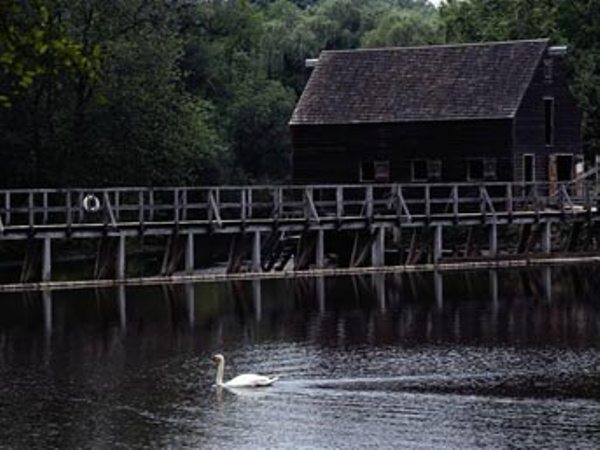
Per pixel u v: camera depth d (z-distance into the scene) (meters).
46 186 91.19
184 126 95.50
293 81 127.12
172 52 92.25
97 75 24.61
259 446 35.94
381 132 90.12
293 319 60.25
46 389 43.62
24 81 23.05
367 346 52.00
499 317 60.25
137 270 84.19
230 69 119.06
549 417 38.75
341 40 129.88
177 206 73.56
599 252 86.88
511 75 89.81
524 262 84.38
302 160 91.81
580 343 52.19
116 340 54.06
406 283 74.44
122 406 40.91
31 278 71.75
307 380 44.66
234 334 55.81
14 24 23.23
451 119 88.62
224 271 80.75
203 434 37.25
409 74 91.88
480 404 40.56
